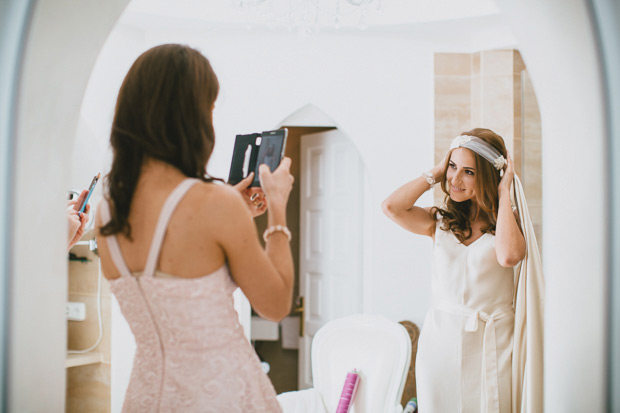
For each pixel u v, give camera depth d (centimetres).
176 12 329
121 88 117
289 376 479
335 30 354
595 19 106
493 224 212
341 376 231
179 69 114
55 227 112
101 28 117
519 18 120
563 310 116
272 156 135
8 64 101
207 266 113
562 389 116
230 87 357
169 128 114
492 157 204
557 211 117
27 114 104
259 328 453
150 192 114
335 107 362
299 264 487
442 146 362
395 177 363
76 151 335
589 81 109
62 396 114
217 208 112
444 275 212
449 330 207
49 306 111
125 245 116
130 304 117
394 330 228
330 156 419
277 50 360
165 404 114
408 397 342
